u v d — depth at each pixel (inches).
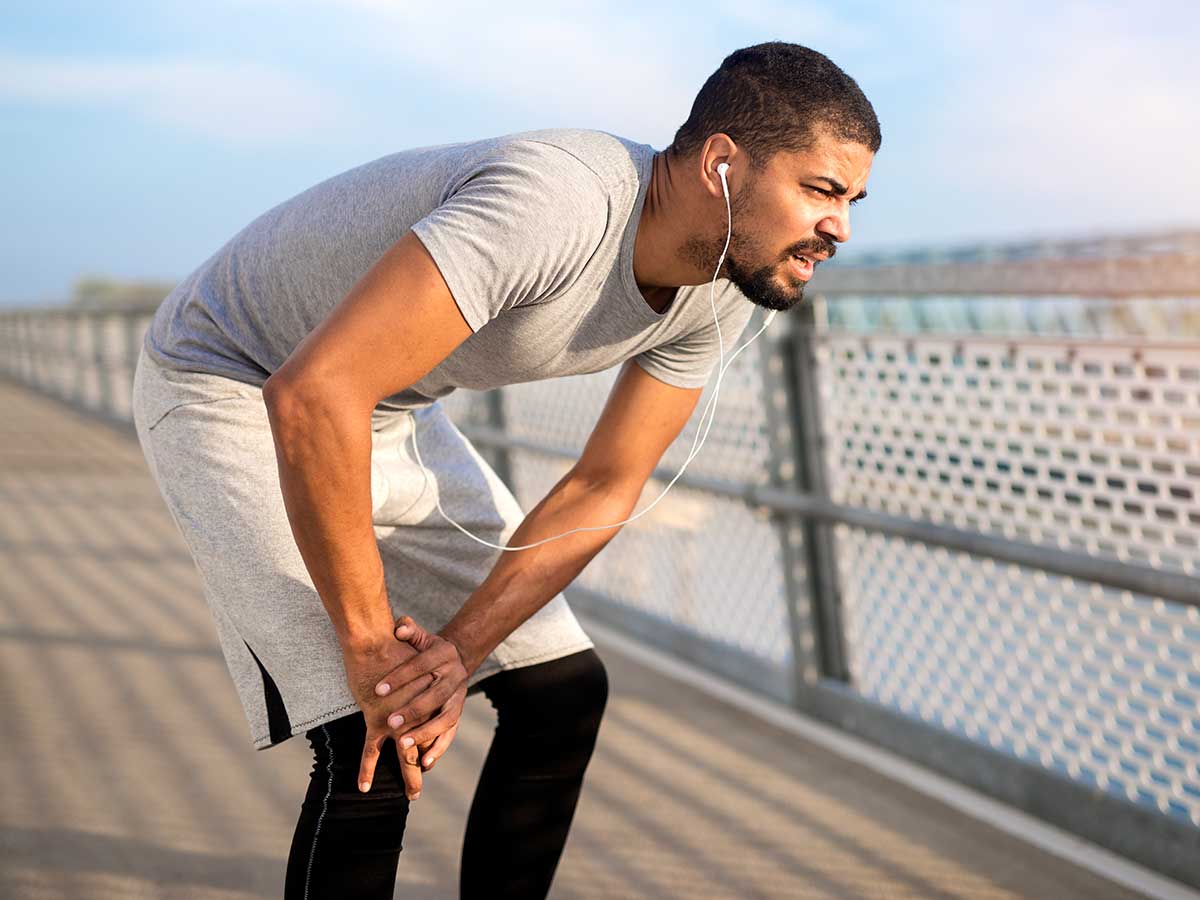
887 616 123.1
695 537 151.9
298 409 56.0
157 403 70.6
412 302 56.6
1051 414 102.4
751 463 139.9
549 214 58.1
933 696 118.0
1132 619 97.4
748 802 109.7
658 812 107.5
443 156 65.2
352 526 58.3
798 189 59.5
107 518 247.0
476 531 78.5
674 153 61.6
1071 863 97.1
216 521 66.6
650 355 74.5
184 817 105.3
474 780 114.7
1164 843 94.7
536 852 75.4
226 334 69.7
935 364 113.3
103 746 122.3
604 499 75.4
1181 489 92.7
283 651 64.4
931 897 91.7
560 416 172.4
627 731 128.3
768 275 62.3
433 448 80.4
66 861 96.1
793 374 129.2
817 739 125.1
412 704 61.4
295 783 113.7
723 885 93.9
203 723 129.7
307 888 63.1
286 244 68.3
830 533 129.0
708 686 142.6
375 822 63.7
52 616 171.5
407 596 76.5
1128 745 98.7
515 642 74.1
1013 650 108.5
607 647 159.8
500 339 64.9
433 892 92.3
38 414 458.0
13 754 119.5
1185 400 91.4
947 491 113.8
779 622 137.8
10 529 235.5
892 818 106.1
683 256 62.4
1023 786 107.1
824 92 59.2
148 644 158.2
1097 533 100.0
